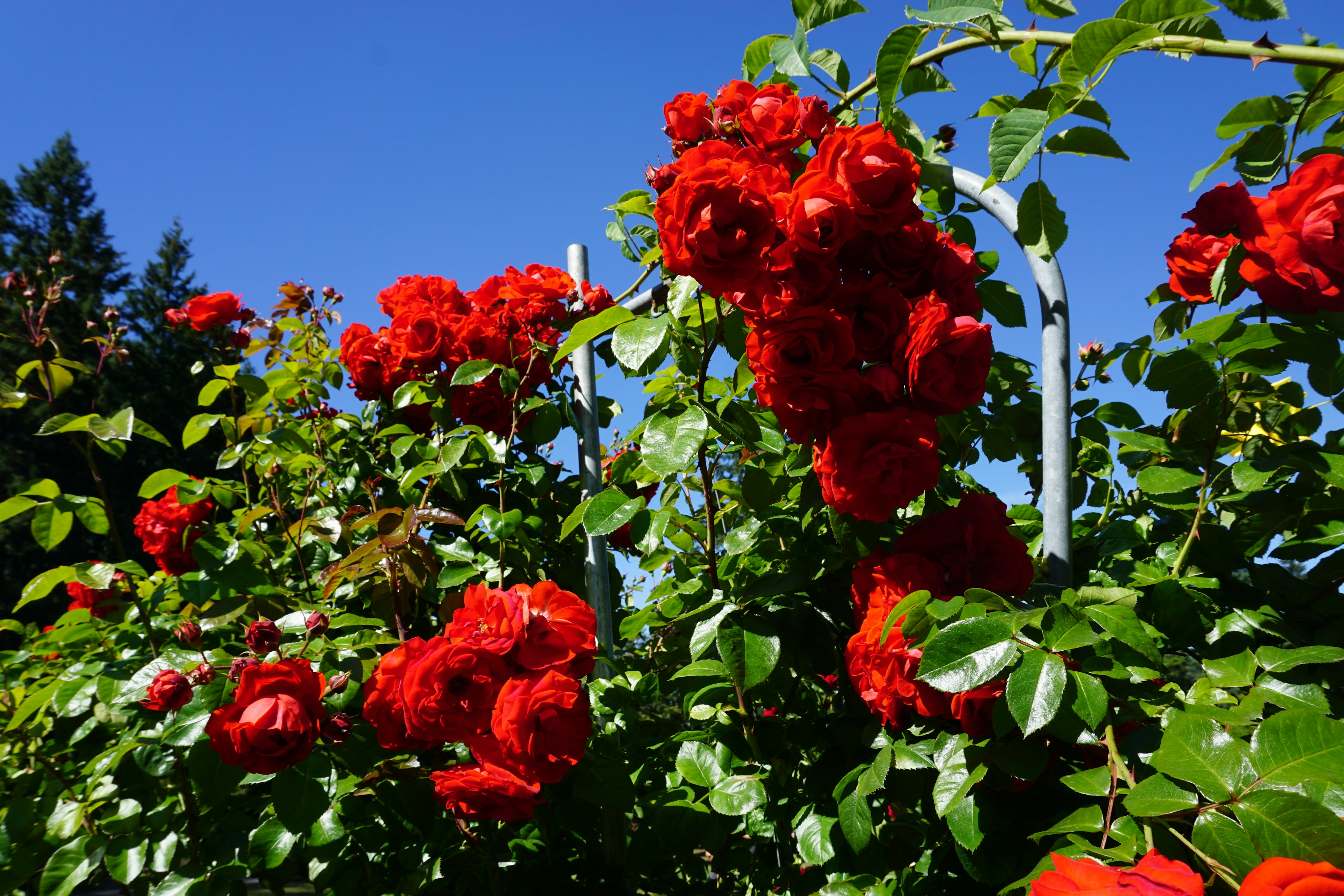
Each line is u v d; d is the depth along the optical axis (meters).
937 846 1.23
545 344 2.03
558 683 1.25
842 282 1.37
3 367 16.16
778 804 1.46
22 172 24.17
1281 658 1.05
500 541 1.86
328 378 2.51
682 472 1.28
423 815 1.44
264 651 1.39
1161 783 0.82
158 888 1.45
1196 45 1.11
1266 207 1.26
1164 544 1.54
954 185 1.54
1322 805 0.73
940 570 1.29
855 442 1.22
